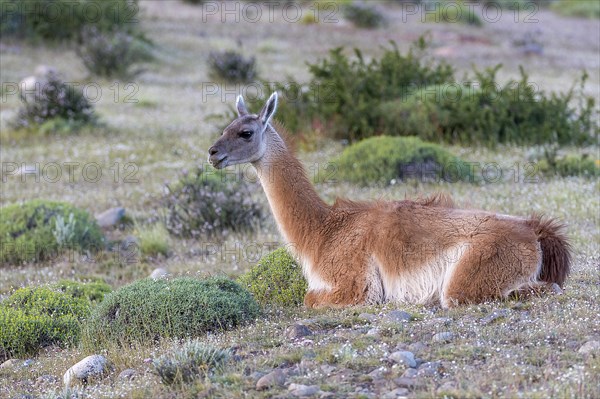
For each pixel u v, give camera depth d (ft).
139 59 356.38
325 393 64.80
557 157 189.16
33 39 372.58
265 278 104.58
